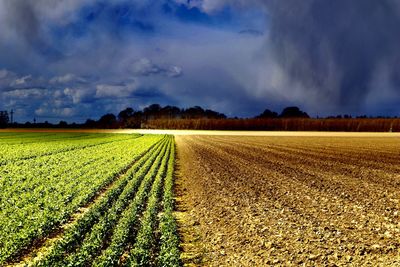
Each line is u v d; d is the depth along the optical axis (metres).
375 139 82.88
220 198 20.98
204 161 39.12
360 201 19.27
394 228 14.70
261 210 17.95
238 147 58.16
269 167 33.25
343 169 31.47
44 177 27.81
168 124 183.50
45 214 16.36
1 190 23.02
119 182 24.73
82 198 20.12
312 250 12.68
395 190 22.00
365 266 11.37
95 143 68.56
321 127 153.75
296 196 20.78
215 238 14.38
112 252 11.91
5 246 12.87
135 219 16.16
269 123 163.12
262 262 11.95
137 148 55.25
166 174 29.38
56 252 12.09
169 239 13.21
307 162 36.84
